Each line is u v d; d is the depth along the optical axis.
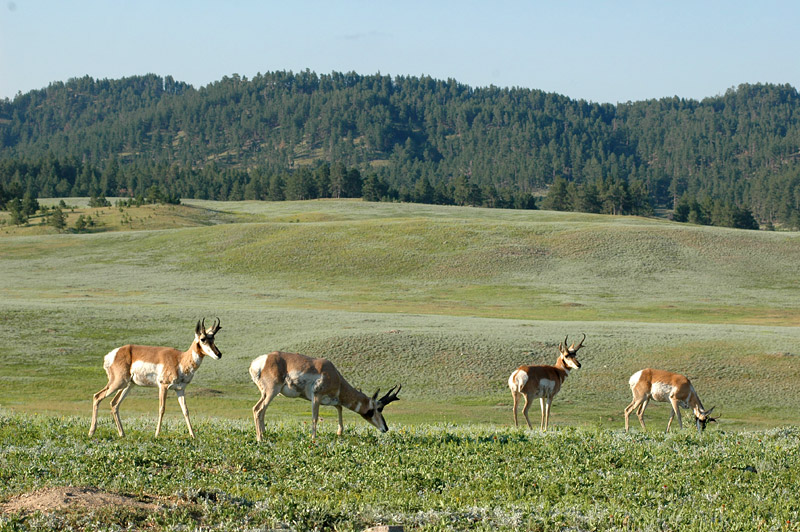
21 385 72.25
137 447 24.05
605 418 63.34
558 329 99.38
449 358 83.56
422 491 21.61
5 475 19.67
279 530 17.28
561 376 38.84
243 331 98.38
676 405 39.62
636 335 94.19
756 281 158.88
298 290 151.88
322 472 22.86
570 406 68.81
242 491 20.25
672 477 23.88
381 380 77.25
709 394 72.44
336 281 162.00
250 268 175.25
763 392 72.69
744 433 33.81
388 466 23.81
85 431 27.67
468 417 62.62
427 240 194.38
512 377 38.06
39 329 95.38
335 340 89.12
